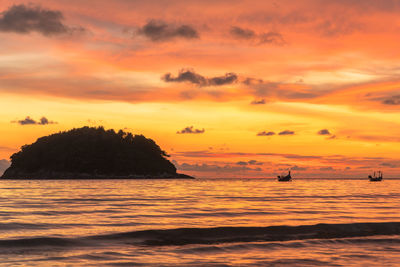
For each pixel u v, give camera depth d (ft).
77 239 71.15
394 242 72.18
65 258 56.44
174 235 76.28
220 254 60.80
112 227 88.43
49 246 65.05
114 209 133.18
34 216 108.37
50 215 111.75
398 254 61.21
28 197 208.85
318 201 181.47
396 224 89.56
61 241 68.59
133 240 72.02
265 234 79.15
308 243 70.33
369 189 381.19
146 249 64.54
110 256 58.29
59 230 83.10
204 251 63.10
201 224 94.48
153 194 254.88
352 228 85.30
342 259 57.11
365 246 68.08
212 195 240.32
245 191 310.45
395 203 168.86
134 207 142.10
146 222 97.45
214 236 76.54
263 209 135.23
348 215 115.34
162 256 59.00
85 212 121.29
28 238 68.80
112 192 287.69
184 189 362.74
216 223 96.43
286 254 60.85
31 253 59.77
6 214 112.78
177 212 122.93
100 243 69.00
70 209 132.05
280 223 96.43
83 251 62.08
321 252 62.59
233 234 78.48
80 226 89.61
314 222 98.48
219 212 123.34
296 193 272.92
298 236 77.77
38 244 65.87
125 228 86.89
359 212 124.77
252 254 60.85
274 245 68.39
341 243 70.74
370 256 59.41
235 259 56.95
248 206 148.87
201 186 479.82
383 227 86.84
